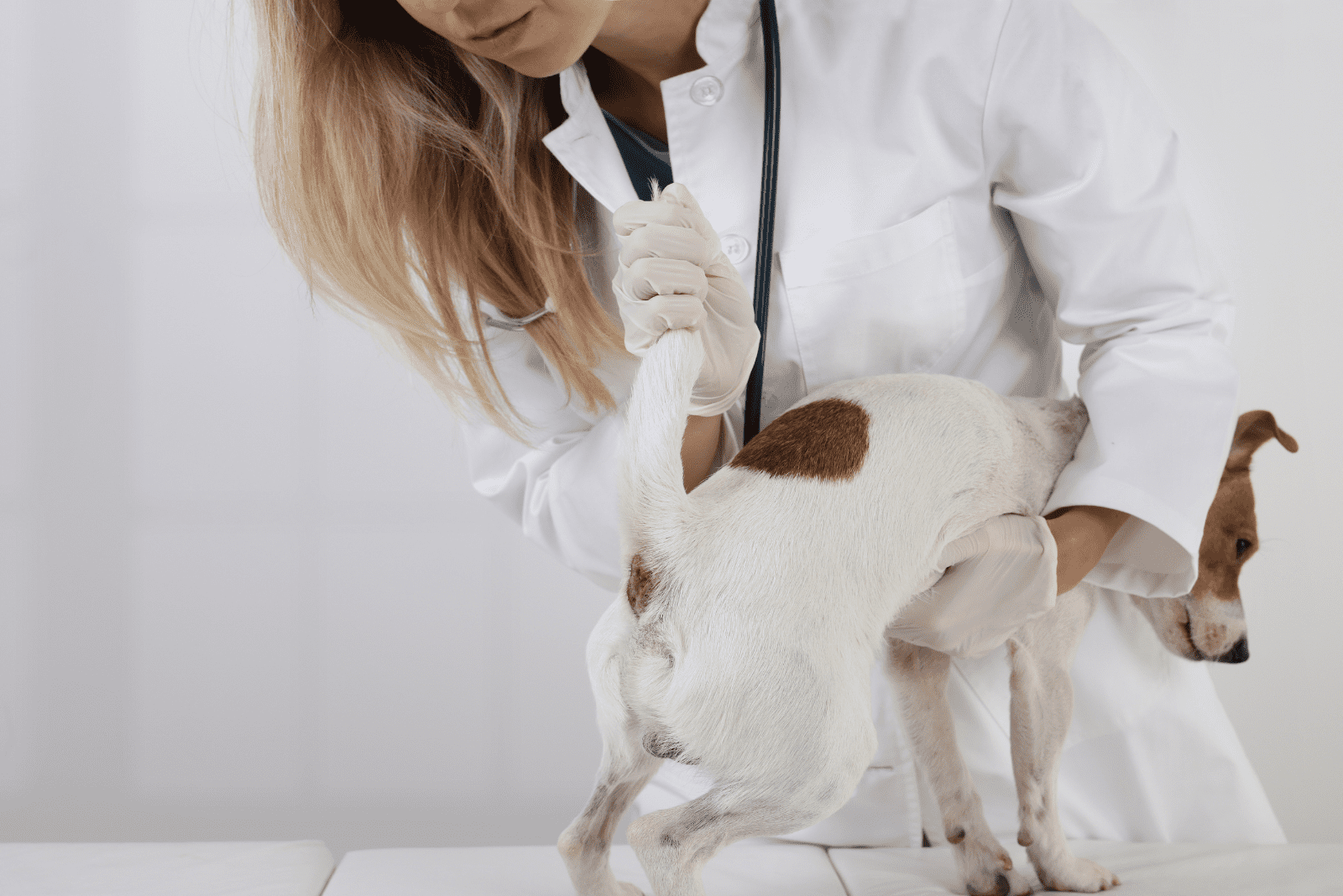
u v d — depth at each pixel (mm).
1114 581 967
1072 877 956
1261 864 1020
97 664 2664
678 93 957
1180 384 902
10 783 2650
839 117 965
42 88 2629
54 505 2658
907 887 986
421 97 976
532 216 1012
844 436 843
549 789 2707
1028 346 1091
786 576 769
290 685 2691
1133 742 1142
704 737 753
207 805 2672
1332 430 2039
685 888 752
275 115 968
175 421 2676
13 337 2646
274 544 2695
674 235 748
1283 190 2049
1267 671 2031
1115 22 2084
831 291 973
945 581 854
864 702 781
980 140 956
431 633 2709
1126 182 935
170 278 2664
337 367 2689
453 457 2701
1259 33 2064
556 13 749
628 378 1091
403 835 2678
